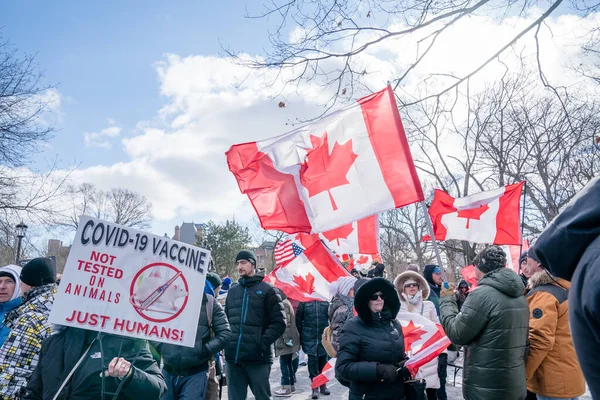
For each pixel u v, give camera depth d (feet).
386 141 14.16
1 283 13.08
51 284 11.88
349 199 14.28
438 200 21.86
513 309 11.93
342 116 14.99
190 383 15.20
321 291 21.17
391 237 119.96
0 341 12.23
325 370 18.15
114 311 9.89
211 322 15.75
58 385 9.38
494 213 20.76
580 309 3.88
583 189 4.35
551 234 4.30
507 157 47.91
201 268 10.98
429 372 13.98
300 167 15.08
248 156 15.53
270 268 166.20
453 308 13.21
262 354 17.94
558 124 43.11
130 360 9.89
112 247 10.17
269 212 15.08
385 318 13.08
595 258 3.81
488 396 11.85
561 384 13.12
